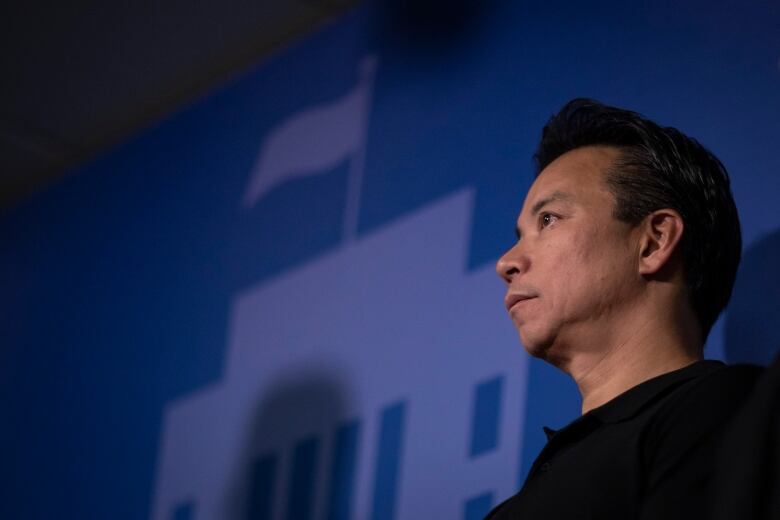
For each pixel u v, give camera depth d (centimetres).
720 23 276
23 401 431
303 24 374
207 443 355
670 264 209
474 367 294
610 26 298
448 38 337
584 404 207
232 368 357
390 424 307
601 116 226
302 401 333
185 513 353
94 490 388
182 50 386
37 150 442
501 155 310
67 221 442
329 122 359
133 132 429
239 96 392
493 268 300
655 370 202
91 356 411
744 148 262
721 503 123
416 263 319
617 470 174
